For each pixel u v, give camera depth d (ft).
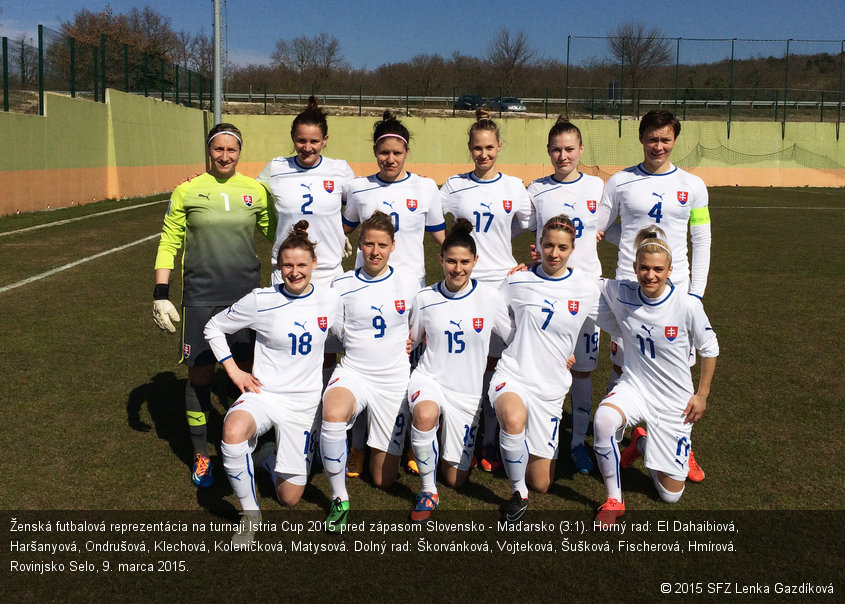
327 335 11.93
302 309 11.35
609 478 11.02
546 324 11.75
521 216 14.79
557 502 11.71
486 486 12.34
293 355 11.32
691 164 102.63
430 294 12.09
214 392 16.72
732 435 14.12
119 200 65.16
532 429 11.82
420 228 14.26
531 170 101.30
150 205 60.59
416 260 14.37
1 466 12.25
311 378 11.51
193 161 91.40
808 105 107.14
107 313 22.88
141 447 13.24
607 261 37.42
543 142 100.94
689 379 11.50
